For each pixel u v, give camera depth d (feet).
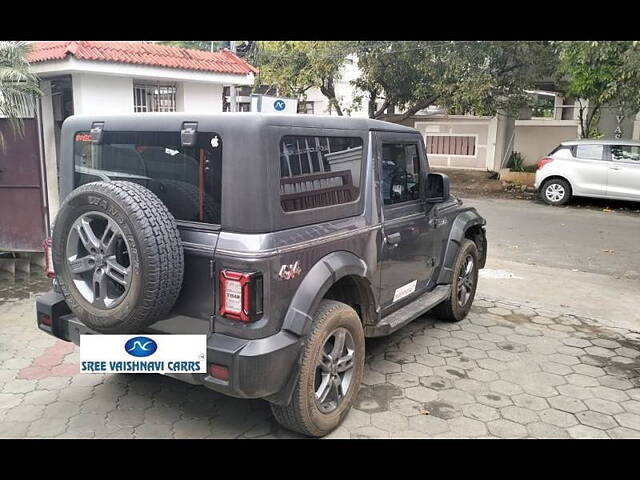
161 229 8.93
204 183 9.61
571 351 15.58
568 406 12.41
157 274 8.83
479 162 64.64
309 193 10.32
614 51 37.01
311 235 10.22
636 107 42.27
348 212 11.49
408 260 14.12
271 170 9.31
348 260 11.02
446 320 17.80
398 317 13.57
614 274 24.39
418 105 54.19
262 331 9.25
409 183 14.28
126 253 9.28
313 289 10.01
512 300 20.38
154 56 30.01
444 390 13.07
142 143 10.36
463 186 55.21
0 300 19.08
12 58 19.49
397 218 13.35
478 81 45.42
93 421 11.52
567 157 42.73
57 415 11.72
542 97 60.08
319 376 10.82
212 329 9.54
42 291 20.07
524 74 48.80
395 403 12.41
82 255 9.86
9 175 22.65
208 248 9.34
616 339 16.57
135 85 29.94
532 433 11.30
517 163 58.23
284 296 9.60
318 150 10.58
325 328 10.34
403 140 13.73
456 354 15.23
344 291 12.20
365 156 12.05
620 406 12.46
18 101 20.17
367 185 12.09
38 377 13.46
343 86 69.46
